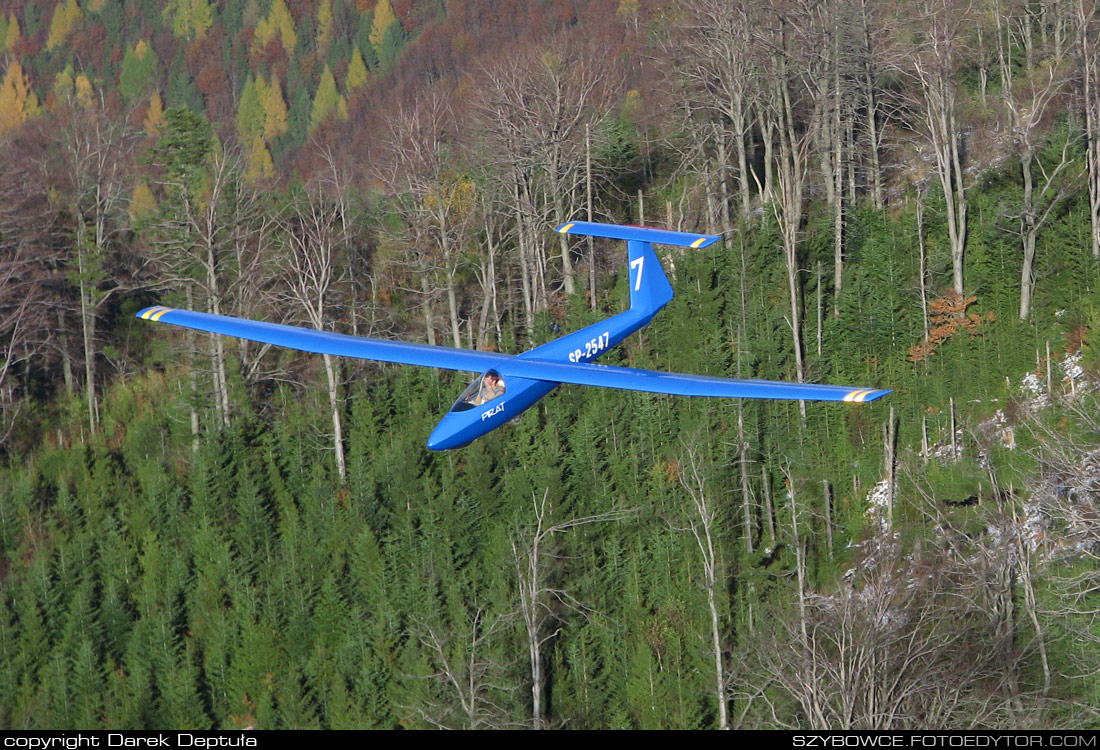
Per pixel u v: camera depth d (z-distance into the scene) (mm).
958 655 32094
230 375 51969
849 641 30625
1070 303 47562
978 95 60531
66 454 51812
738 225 52875
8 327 55781
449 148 60812
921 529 39375
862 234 52875
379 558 43312
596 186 62062
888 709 30328
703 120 61344
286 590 43062
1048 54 60062
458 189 58688
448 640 38000
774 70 57312
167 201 57594
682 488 43500
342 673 39875
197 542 44906
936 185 52938
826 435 45906
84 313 56000
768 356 47781
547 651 39219
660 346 49469
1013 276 48812
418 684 36344
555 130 55344
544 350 27109
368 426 49219
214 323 28141
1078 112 53531
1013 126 50625
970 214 52125
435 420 48250
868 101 55969
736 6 56781
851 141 57031
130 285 59562
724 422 45438
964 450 43594
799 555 35750
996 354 47094
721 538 41625
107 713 39750
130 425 53906
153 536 45562
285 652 41469
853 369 48625
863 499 43906
